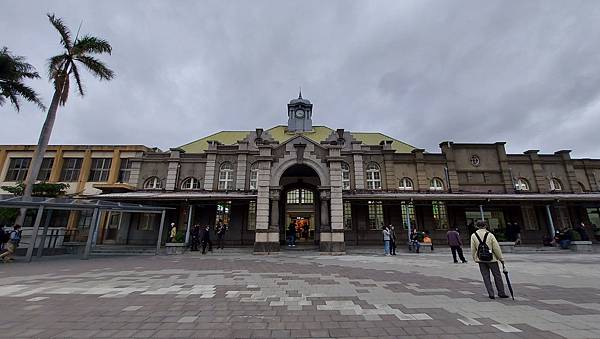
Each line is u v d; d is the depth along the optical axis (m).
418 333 4.16
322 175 19.03
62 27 19.95
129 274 9.52
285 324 4.57
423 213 23.31
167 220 23.55
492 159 25.34
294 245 21.45
